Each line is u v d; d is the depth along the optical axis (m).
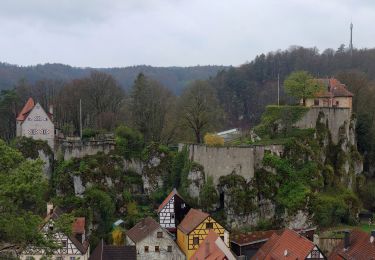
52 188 135.50
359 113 151.38
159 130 160.00
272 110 141.00
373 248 86.25
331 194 129.25
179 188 136.38
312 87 143.12
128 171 142.75
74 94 178.25
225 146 126.19
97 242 121.19
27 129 141.88
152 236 108.19
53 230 57.94
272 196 125.06
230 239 112.81
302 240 89.06
